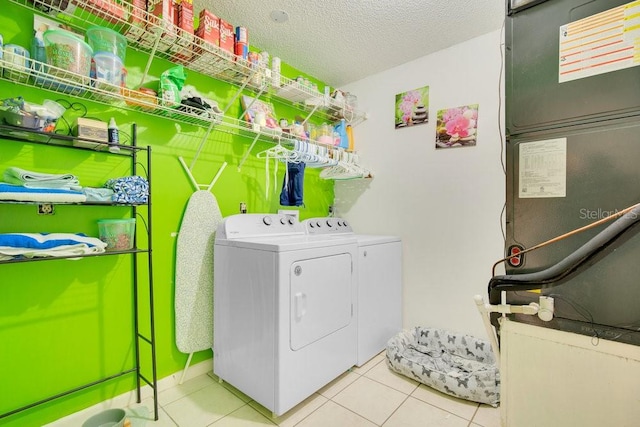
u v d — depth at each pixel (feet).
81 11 4.45
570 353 3.67
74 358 4.83
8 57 3.78
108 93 4.56
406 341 7.39
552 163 3.91
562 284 3.75
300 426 4.81
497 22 6.57
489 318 4.10
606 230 3.25
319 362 5.58
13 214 4.24
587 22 3.69
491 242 6.91
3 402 4.21
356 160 8.94
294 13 6.21
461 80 7.38
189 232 6.13
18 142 4.31
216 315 6.20
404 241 8.32
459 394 5.46
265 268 5.08
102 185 5.07
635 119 3.40
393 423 4.90
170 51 5.54
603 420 3.43
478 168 7.12
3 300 4.21
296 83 7.28
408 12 6.22
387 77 8.77
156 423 4.83
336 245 5.99
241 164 7.23
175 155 6.06
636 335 3.30
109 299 5.20
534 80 4.06
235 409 5.25
